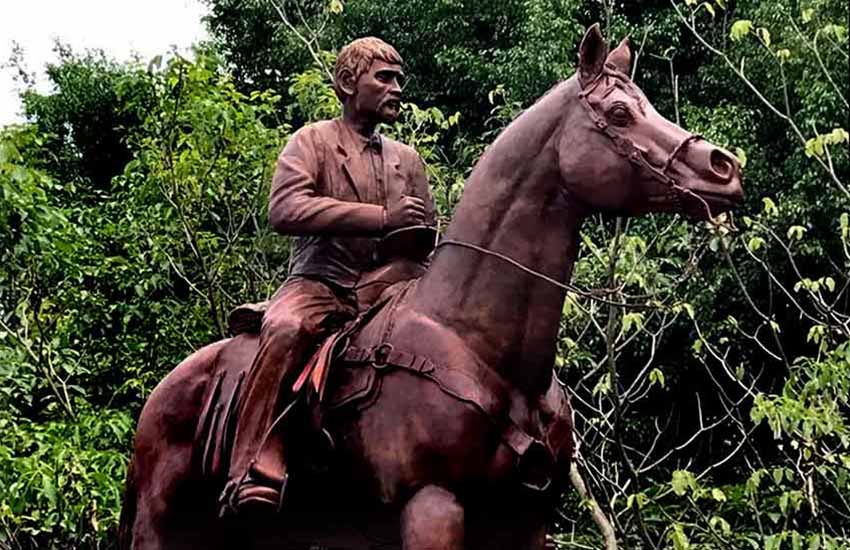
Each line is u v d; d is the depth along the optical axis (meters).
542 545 3.79
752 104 11.55
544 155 3.68
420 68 13.46
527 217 3.68
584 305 6.98
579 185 3.59
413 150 4.27
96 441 8.36
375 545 4.00
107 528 7.91
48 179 7.87
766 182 11.03
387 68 4.09
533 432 3.68
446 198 7.02
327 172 4.01
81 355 9.09
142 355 9.27
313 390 3.70
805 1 10.58
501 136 3.81
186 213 8.42
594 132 3.58
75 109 15.52
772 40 11.00
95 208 9.89
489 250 3.71
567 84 3.71
